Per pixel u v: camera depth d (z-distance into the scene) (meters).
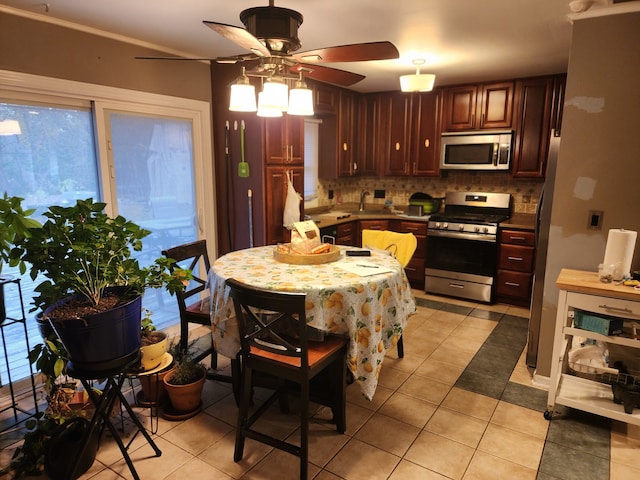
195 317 2.52
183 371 2.32
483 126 4.36
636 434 2.18
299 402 2.49
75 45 2.65
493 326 3.63
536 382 2.68
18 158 2.52
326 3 2.22
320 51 1.83
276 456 2.01
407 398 2.51
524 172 4.22
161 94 3.20
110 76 2.86
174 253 2.62
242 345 1.93
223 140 3.66
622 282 2.14
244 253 2.74
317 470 1.92
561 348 2.21
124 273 1.86
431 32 2.73
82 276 1.77
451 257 4.33
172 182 3.44
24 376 2.66
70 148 2.77
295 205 3.71
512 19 2.47
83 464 1.88
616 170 2.28
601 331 2.10
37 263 1.72
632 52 2.15
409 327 3.61
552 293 2.54
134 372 1.95
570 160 2.37
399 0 2.18
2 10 2.30
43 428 1.92
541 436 2.17
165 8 2.33
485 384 2.68
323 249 2.55
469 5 2.26
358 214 4.94
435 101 4.59
